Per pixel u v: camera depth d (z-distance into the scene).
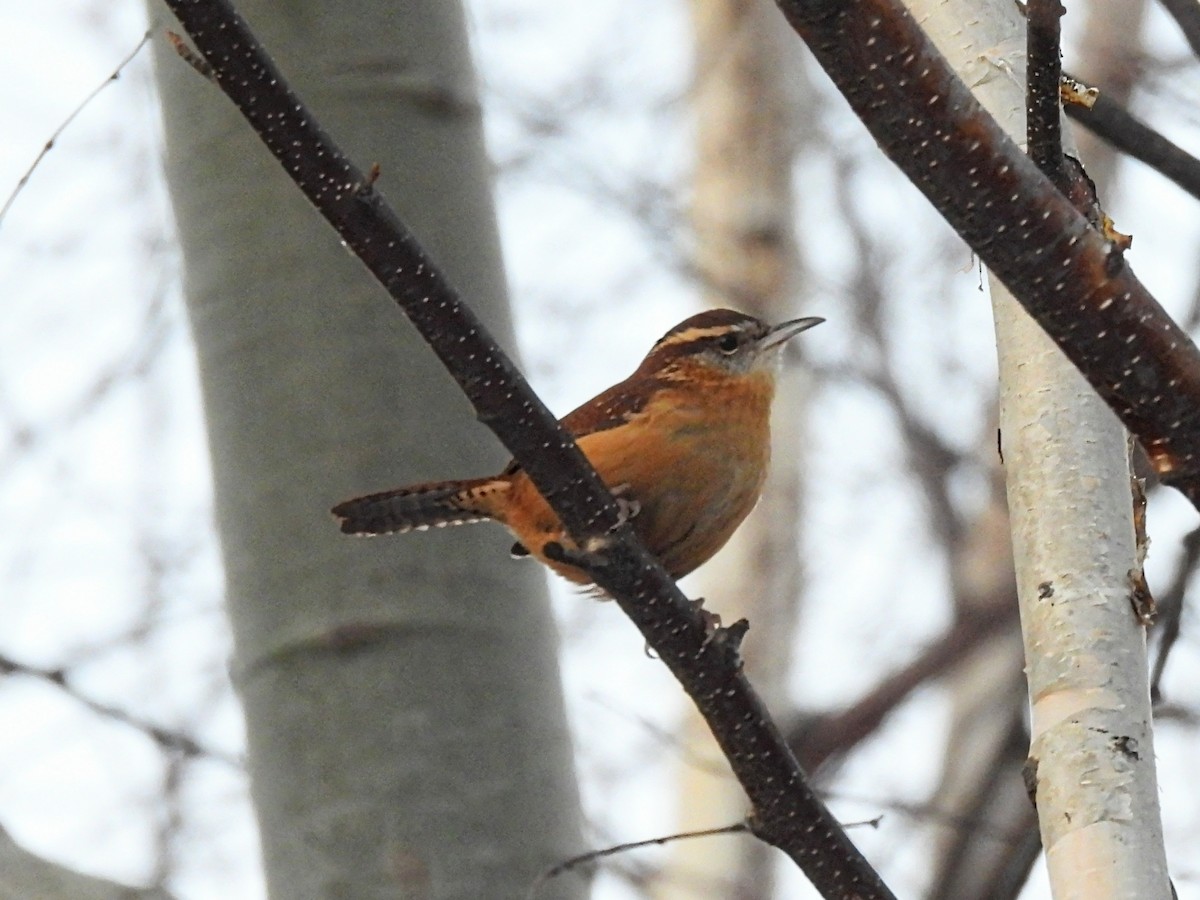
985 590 20.56
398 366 9.86
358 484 9.67
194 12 7.06
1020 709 18.20
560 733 9.76
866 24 6.25
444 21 10.63
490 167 10.65
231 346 9.95
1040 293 6.65
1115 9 19.61
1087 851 7.14
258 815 9.52
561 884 9.33
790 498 23.80
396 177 10.28
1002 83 8.91
